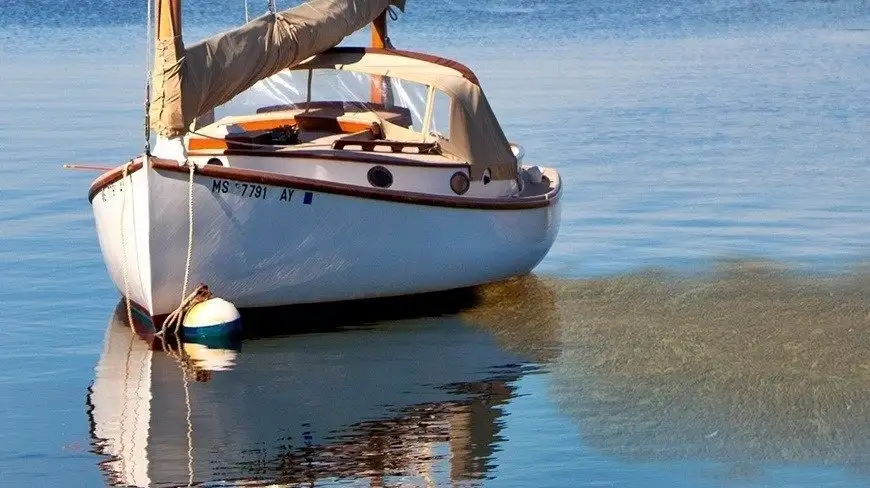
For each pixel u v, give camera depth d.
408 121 13.82
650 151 22.45
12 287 14.39
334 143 12.99
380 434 9.95
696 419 10.09
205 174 11.50
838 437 9.66
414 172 12.98
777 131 24.36
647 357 11.59
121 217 12.07
